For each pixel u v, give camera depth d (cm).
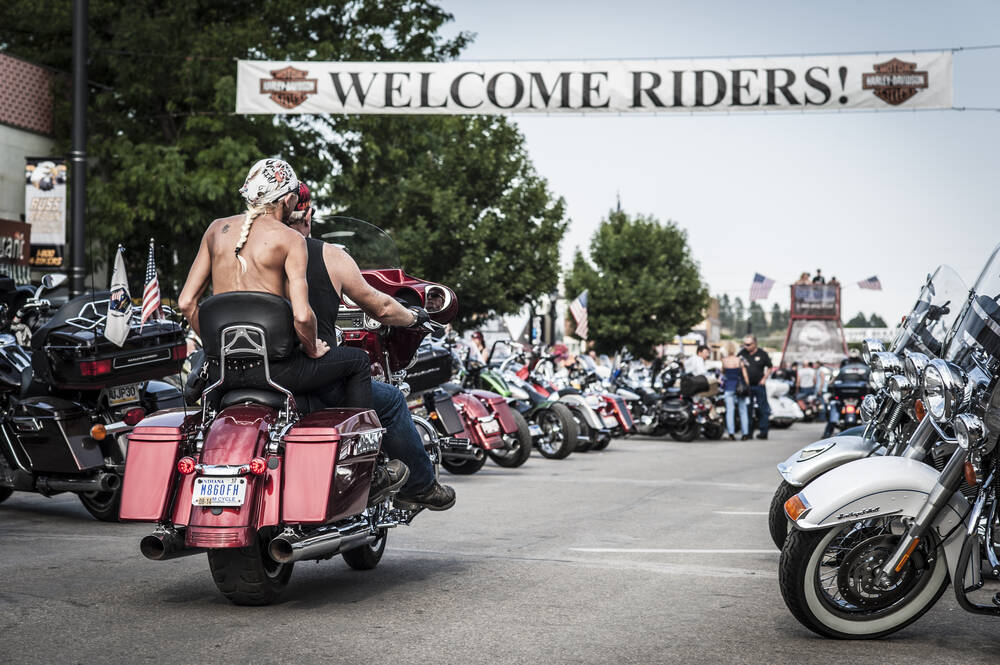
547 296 3831
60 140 2458
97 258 2427
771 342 15712
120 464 862
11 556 698
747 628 528
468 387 1579
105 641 477
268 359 530
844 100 1761
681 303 6047
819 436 2628
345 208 2745
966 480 506
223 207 2416
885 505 502
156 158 2353
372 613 541
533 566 684
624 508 1012
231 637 487
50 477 863
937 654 487
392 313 611
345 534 557
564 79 1798
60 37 2630
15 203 2361
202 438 525
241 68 1842
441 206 3534
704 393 2292
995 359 507
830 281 7481
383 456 602
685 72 1784
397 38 2820
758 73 1777
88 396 865
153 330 873
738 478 1352
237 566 530
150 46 2428
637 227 6062
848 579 508
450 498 658
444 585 618
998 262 550
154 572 647
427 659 454
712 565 701
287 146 2583
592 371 2167
